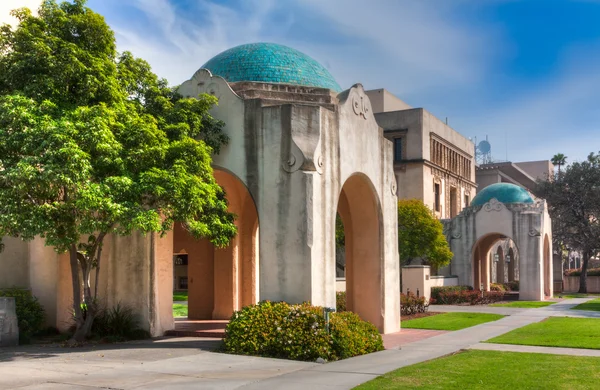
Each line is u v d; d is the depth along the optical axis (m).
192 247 23.30
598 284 57.97
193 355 13.74
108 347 15.31
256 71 18.78
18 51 14.73
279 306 14.80
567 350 14.83
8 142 13.51
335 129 17.03
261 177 16.33
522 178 73.25
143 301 17.47
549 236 43.59
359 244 19.78
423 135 48.69
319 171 16.00
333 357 13.34
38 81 14.33
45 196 13.94
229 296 22.25
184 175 14.54
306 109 16.27
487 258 46.66
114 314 17.36
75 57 14.54
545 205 42.72
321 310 14.45
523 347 15.44
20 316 16.92
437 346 15.84
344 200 20.89
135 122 14.84
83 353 14.16
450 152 55.22
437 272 42.59
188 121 16.52
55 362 12.73
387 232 19.83
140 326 17.38
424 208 38.62
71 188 13.53
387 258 19.69
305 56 20.22
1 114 13.78
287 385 10.21
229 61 19.30
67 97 14.87
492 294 37.19
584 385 10.05
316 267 15.59
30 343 16.44
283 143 16.09
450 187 54.72
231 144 16.88
